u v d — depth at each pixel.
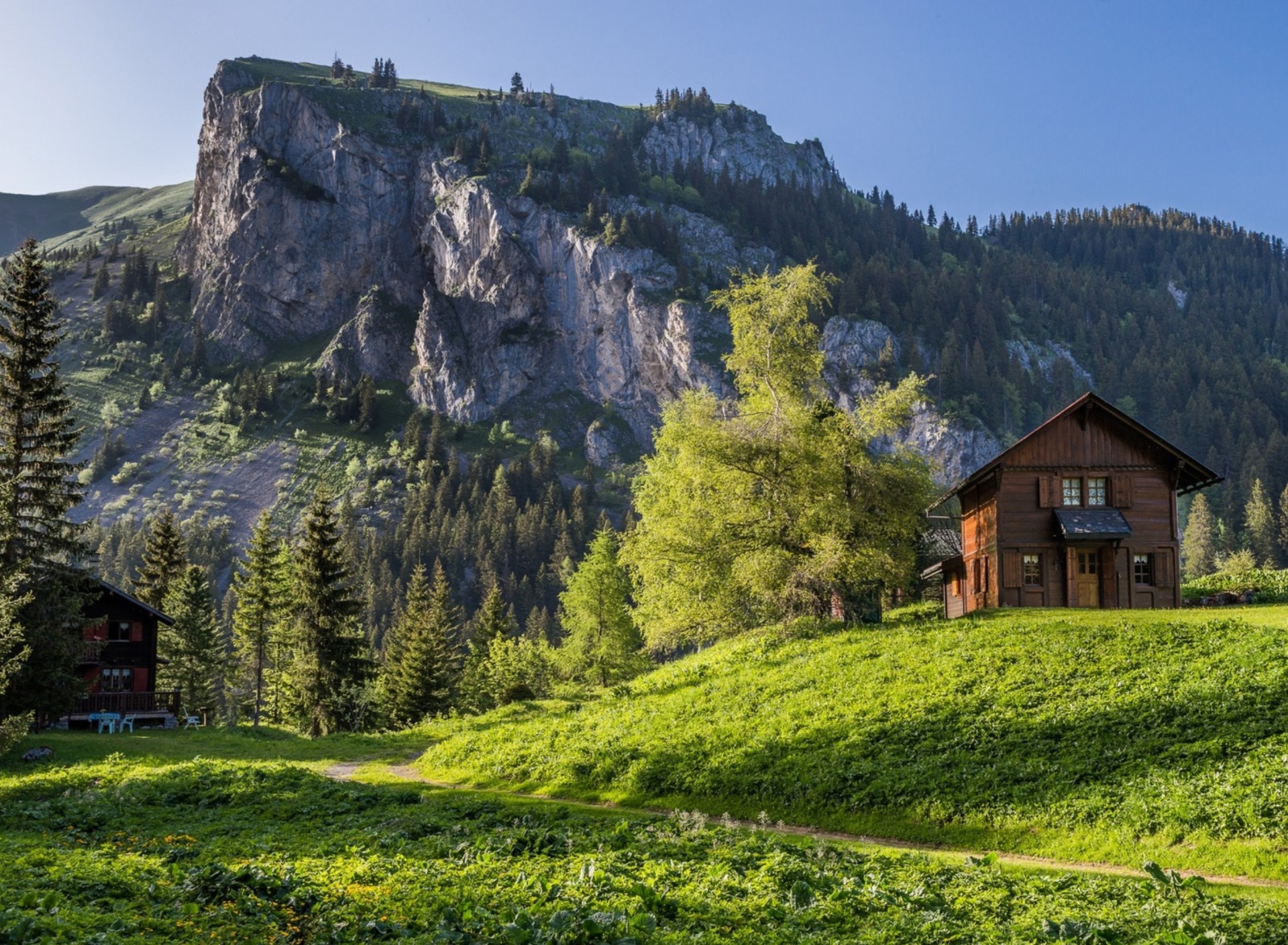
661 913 14.57
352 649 69.88
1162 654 33.94
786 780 29.36
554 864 18.14
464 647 163.50
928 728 30.91
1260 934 14.00
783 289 55.62
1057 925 13.94
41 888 14.14
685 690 43.22
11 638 37.59
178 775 32.50
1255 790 22.42
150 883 15.22
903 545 54.28
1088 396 51.00
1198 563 194.38
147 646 66.19
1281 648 31.97
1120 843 22.09
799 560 51.69
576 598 83.75
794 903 15.47
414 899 14.77
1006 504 51.53
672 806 30.09
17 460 47.00
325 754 49.53
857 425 54.00
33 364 47.56
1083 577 51.09
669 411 54.81
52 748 42.47
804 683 38.88
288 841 21.77
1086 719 29.00
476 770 38.44
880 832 25.56
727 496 53.50
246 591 80.56
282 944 12.36
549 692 95.69
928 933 13.91
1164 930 14.05
